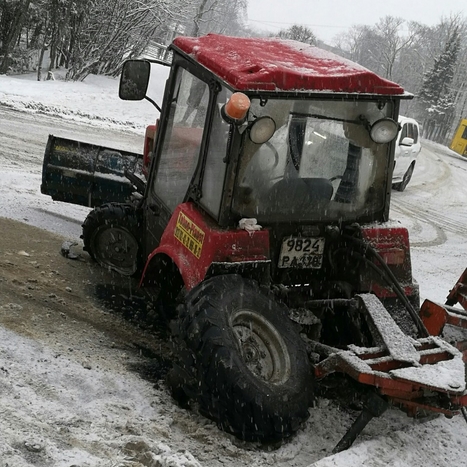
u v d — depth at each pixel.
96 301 6.04
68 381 4.51
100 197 7.43
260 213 4.66
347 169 4.84
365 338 4.80
